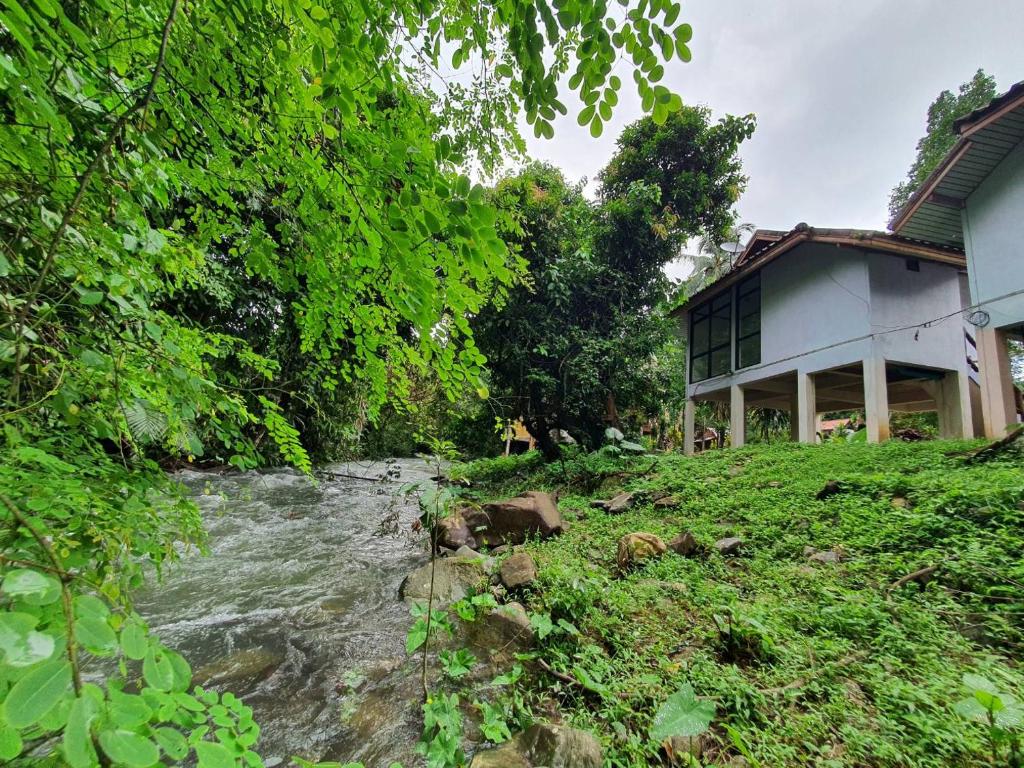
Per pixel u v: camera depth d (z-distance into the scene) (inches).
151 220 79.4
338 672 111.3
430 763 67.3
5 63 34.7
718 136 396.5
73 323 57.8
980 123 219.5
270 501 326.6
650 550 166.4
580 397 394.3
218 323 264.8
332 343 85.0
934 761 68.9
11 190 47.5
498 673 109.0
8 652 20.8
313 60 45.8
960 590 117.7
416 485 130.1
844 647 99.7
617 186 427.5
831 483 194.9
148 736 25.8
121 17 50.9
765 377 378.0
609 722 87.0
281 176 63.4
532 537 217.5
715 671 94.4
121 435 63.1
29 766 21.5
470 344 61.7
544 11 46.1
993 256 240.2
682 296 429.1
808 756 73.1
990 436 234.2
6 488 42.2
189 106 58.1
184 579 167.5
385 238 51.7
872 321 294.2
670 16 44.2
